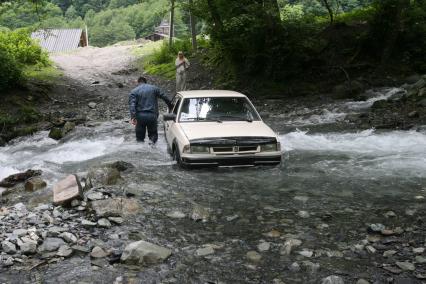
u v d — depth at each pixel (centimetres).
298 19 2103
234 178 838
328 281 446
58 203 689
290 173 870
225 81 2261
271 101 1922
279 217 642
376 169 888
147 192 759
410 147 1049
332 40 2241
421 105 1459
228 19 2161
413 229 584
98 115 1797
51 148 1260
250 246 547
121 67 3728
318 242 554
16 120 1669
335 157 994
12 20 6000
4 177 971
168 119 961
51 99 2184
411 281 451
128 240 566
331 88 2003
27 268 495
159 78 2948
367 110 1544
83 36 7362
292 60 2102
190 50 3388
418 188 764
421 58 2108
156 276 474
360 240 556
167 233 590
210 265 499
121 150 1121
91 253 523
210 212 665
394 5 2041
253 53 2133
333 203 697
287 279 466
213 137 845
